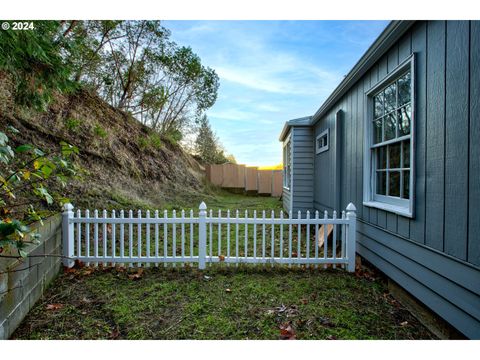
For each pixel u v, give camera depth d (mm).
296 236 5758
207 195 10961
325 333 2250
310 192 7371
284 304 2693
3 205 2031
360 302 2781
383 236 3311
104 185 6660
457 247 2100
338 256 4414
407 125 2961
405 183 2998
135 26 10508
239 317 2459
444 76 2260
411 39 2738
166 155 10984
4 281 2070
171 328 2295
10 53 2734
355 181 4242
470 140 1984
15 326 2232
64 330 2250
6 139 1612
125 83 11125
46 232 2947
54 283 3082
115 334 2207
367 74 3797
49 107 6723
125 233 5336
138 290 2961
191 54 12516
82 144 6969
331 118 5598
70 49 3473
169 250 4617
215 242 5129
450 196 2180
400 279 2900
